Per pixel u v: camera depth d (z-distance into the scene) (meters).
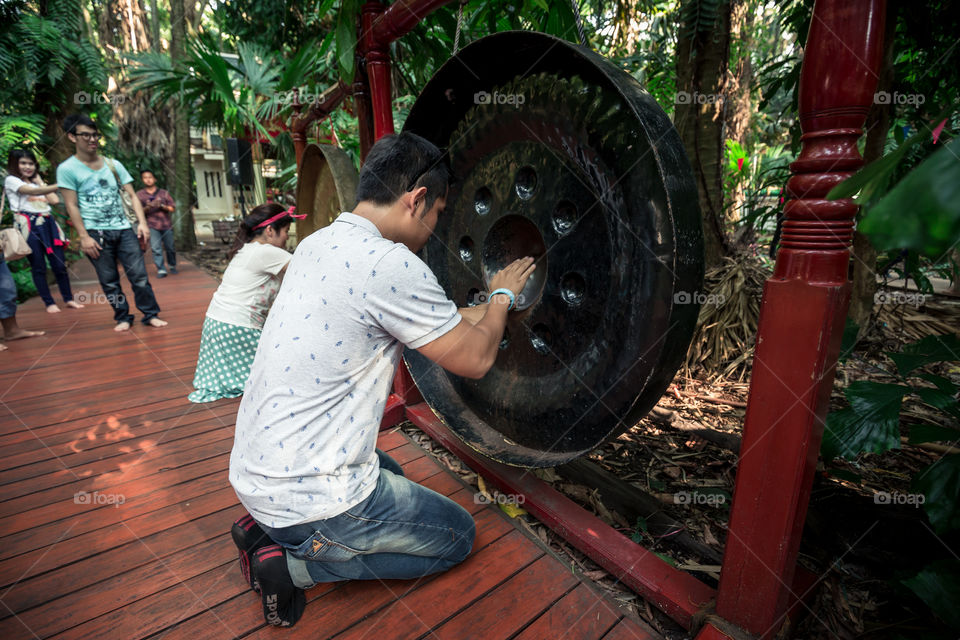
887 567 1.51
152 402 2.81
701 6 2.83
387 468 1.64
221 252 10.22
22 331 4.08
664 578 1.39
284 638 1.30
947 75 2.43
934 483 1.15
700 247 1.10
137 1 11.83
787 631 1.28
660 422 2.57
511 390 1.79
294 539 1.24
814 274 0.95
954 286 4.25
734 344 3.15
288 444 1.16
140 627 1.34
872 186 0.47
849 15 0.84
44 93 7.75
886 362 2.99
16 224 4.73
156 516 1.81
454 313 1.18
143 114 11.66
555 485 1.99
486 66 1.63
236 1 7.38
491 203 1.79
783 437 1.02
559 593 1.45
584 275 1.41
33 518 1.79
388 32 2.06
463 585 1.48
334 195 3.31
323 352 1.13
